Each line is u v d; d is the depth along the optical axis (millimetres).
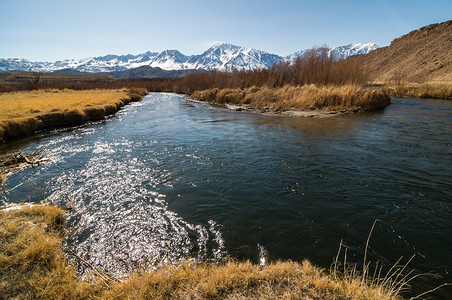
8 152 10336
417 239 4191
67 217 5156
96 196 6230
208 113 20703
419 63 84375
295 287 2799
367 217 4906
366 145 10047
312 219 4883
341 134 11961
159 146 10922
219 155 9328
